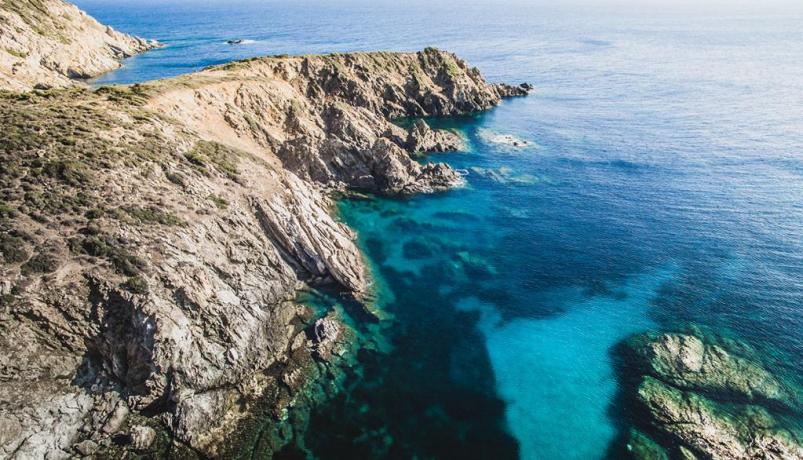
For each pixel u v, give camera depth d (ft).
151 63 631.97
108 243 129.29
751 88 523.29
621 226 232.32
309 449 118.62
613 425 127.54
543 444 123.54
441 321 167.73
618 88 544.21
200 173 176.45
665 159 320.70
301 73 363.97
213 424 119.85
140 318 119.03
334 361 145.07
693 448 118.21
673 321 162.91
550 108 463.42
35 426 103.14
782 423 121.90
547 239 222.07
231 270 151.02
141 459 110.11
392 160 270.46
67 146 154.71
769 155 319.68
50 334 112.37
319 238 183.93
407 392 137.90
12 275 114.01
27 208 129.59
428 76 458.50
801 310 165.17
